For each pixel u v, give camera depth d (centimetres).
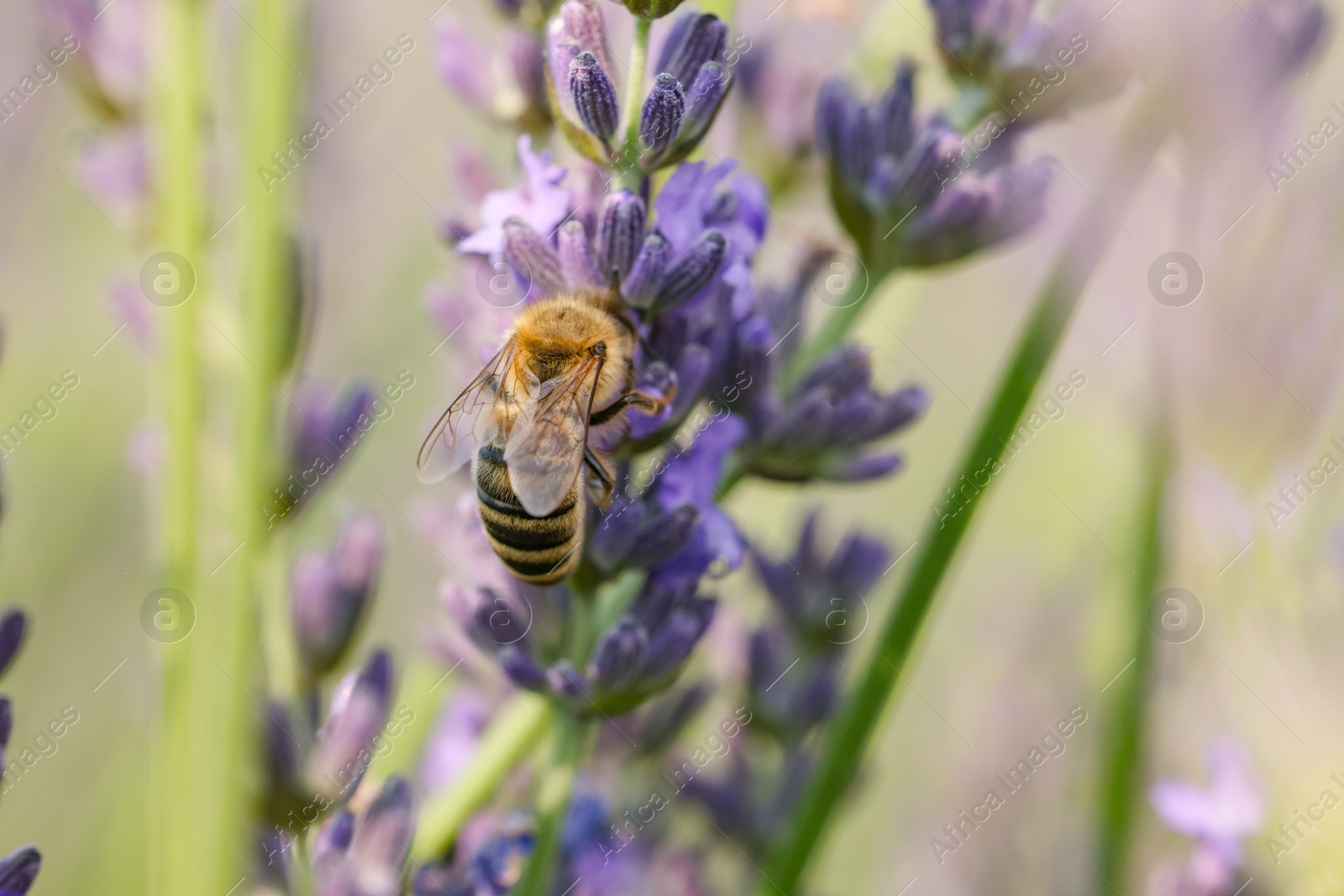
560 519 22
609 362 22
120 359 27
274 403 22
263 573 22
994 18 23
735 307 22
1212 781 23
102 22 23
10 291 27
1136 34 22
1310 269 21
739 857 24
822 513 24
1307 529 22
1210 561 22
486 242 22
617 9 23
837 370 23
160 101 22
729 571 22
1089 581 26
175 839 22
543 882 22
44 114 26
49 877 26
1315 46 21
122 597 27
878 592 26
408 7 25
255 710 22
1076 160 22
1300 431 21
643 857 24
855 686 23
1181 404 22
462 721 24
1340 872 22
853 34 24
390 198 25
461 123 26
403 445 26
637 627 22
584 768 24
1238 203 21
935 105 23
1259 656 22
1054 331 22
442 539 23
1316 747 22
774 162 24
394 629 26
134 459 23
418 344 26
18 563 27
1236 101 21
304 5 23
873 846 27
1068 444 27
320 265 24
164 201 22
